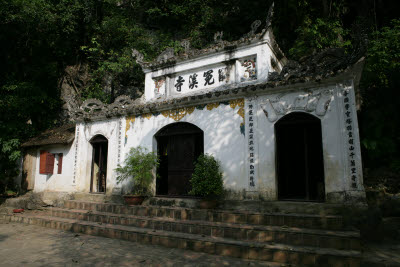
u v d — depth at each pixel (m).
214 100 8.30
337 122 6.48
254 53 8.38
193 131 8.79
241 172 7.48
